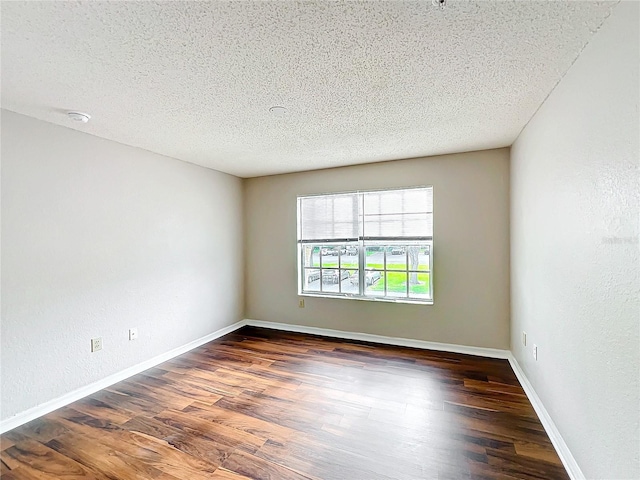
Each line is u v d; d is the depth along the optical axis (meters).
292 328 4.36
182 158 3.53
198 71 1.72
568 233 1.73
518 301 2.89
